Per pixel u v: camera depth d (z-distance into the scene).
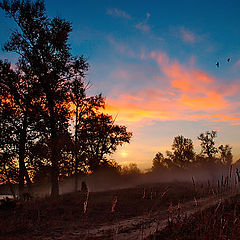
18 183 21.11
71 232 8.41
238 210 7.78
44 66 21.34
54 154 21.61
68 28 22.52
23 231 8.34
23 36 21.89
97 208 14.02
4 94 20.73
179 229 7.00
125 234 7.73
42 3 21.66
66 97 23.05
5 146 20.06
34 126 21.16
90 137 27.42
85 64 23.23
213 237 6.06
